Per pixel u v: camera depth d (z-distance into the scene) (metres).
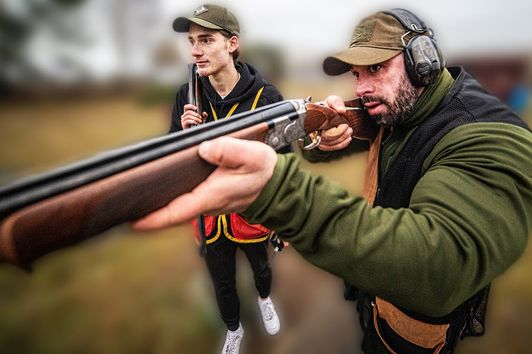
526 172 0.88
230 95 1.96
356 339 3.04
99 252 5.16
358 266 0.71
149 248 5.29
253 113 0.99
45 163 8.45
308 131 1.25
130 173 0.67
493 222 0.78
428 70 1.11
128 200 0.67
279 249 2.25
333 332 3.16
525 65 14.62
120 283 4.39
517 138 0.95
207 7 1.81
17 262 0.58
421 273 0.70
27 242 0.58
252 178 0.69
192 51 1.85
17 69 19.81
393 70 1.17
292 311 3.54
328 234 0.73
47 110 17.34
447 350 1.48
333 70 1.41
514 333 3.27
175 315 3.74
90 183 0.64
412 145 1.21
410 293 0.72
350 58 1.16
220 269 2.12
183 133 0.78
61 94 21.06
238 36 1.95
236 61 2.05
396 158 1.29
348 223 0.73
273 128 1.03
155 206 0.70
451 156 0.96
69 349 3.36
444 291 0.73
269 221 0.74
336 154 2.04
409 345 1.43
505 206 0.81
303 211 0.72
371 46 1.17
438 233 0.73
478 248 0.75
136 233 0.71
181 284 4.31
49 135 11.50
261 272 2.35
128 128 12.65
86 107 18.61
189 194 0.70
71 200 0.61
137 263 4.87
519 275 4.22
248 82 1.97
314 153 2.00
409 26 1.14
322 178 0.78
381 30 1.18
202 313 3.65
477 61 15.70
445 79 1.20
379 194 1.39
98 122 13.99
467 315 1.48
